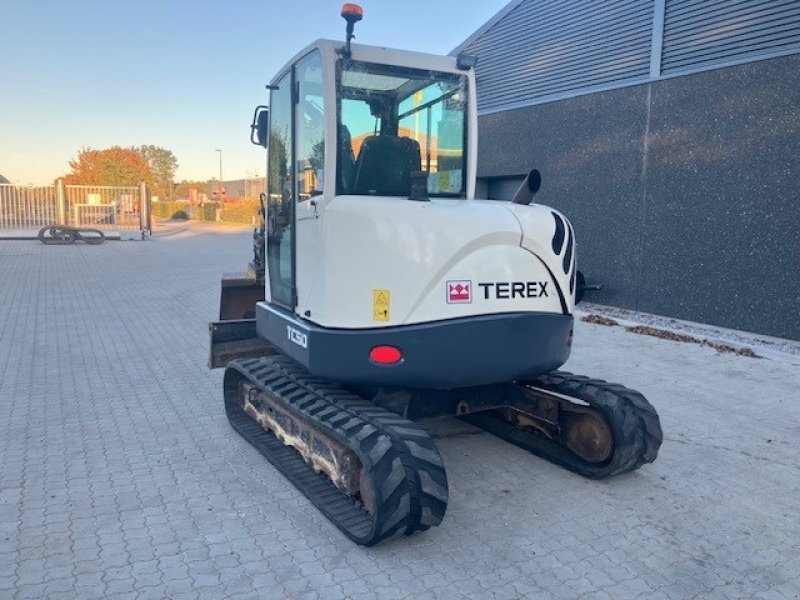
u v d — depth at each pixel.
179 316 9.96
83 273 15.07
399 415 3.88
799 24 7.87
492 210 3.88
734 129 8.59
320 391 4.12
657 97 9.55
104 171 48.75
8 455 4.62
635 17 9.89
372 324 3.63
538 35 11.70
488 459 4.72
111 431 5.12
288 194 4.36
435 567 3.30
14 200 27.59
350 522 3.59
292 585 3.12
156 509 3.86
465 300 3.70
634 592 3.14
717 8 8.73
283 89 4.50
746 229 8.55
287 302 4.43
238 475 4.35
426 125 4.27
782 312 8.23
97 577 3.15
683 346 8.24
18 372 6.75
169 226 37.72
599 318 9.80
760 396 6.25
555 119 11.33
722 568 3.38
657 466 4.64
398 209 3.63
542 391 4.62
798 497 4.20
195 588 3.08
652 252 9.77
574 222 11.09
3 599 2.96
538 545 3.55
